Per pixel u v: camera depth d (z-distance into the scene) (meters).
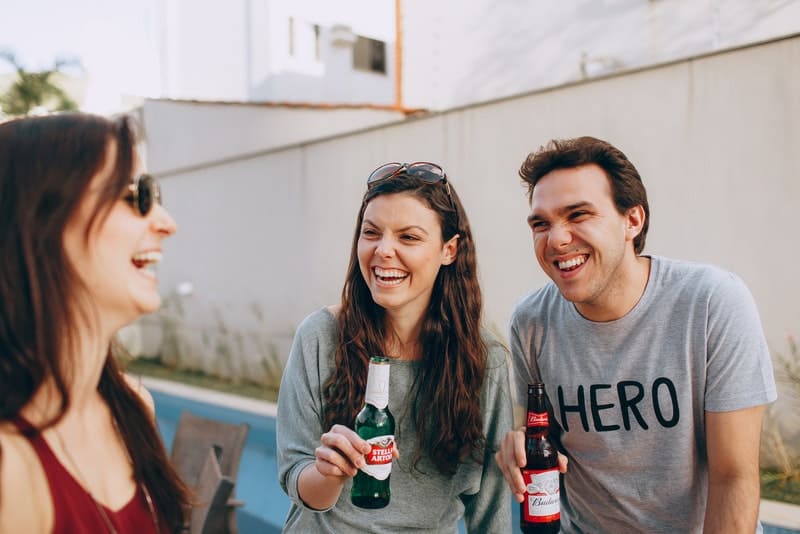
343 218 6.98
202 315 8.82
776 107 4.10
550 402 1.73
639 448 1.59
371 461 1.34
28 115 0.92
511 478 1.47
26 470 0.86
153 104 10.42
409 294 1.54
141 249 0.95
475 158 5.64
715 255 4.37
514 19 7.89
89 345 0.93
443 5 8.45
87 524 0.91
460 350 1.62
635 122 4.71
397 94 8.71
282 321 7.73
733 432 1.48
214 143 9.52
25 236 0.85
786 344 4.07
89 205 0.88
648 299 1.58
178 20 13.09
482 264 5.60
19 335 0.86
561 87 5.07
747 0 6.21
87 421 1.03
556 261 1.56
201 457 3.13
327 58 12.39
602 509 1.67
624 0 7.03
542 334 1.75
